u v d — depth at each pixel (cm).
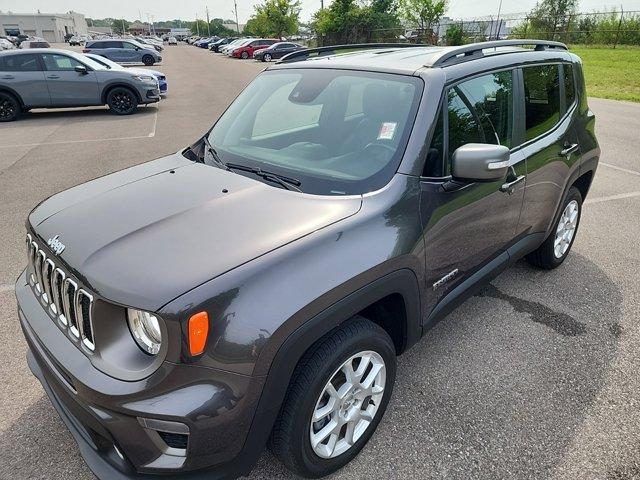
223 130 314
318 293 185
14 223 533
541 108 340
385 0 3775
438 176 245
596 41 3094
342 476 225
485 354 312
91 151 884
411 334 245
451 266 264
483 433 251
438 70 259
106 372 175
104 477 182
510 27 3366
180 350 165
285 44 3616
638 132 1010
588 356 311
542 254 402
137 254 187
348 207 217
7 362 301
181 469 174
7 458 234
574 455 238
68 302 193
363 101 264
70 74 1245
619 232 507
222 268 176
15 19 9944
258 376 173
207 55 4625
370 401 231
